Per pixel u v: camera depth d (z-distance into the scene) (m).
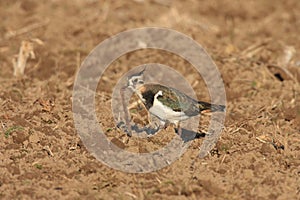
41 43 23.89
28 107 18.61
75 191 14.37
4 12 28.12
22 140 16.50
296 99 20.27
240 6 30.45
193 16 28.81
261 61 23.56
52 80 21.31
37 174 14.96
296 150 16.62
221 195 14.31
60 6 28.67
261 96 20.56
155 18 27.70
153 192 14.37
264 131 17.53
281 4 31.03
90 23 26.39
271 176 15.12
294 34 27.50
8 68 23.02
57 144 16.33
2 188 14.41
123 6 28.78
